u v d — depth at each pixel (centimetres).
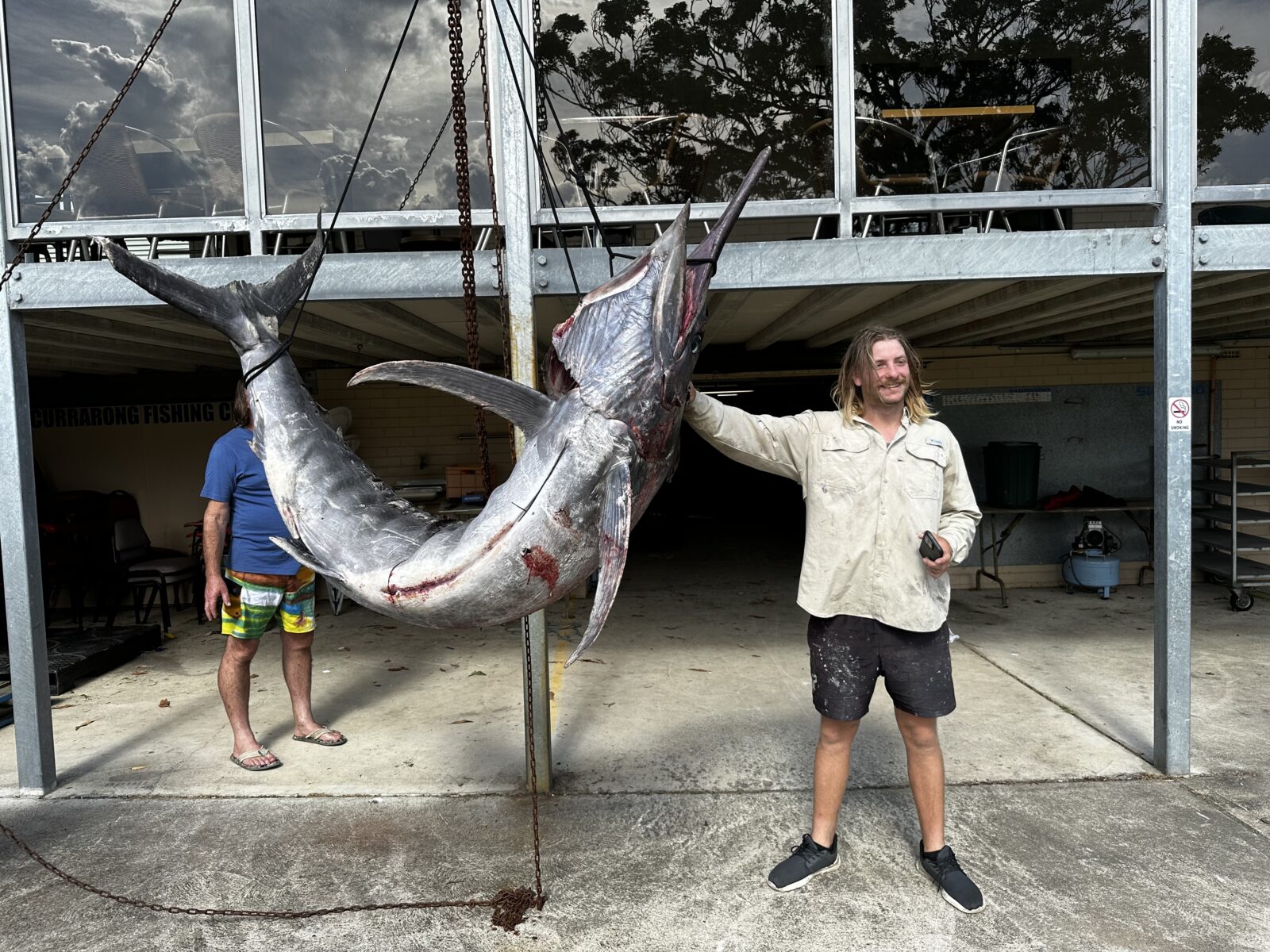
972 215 471
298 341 615
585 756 440
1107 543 807
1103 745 443
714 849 342
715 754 440
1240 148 463
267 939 289
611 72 470
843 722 303
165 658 655
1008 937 282
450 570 217
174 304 272
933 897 305
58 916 305
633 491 217
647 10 464
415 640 696
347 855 343
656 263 212
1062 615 738
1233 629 684
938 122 472
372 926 296
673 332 208
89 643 635
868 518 287
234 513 418
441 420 864
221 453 408
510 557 212
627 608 789
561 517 210
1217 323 730
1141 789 390
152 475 853
